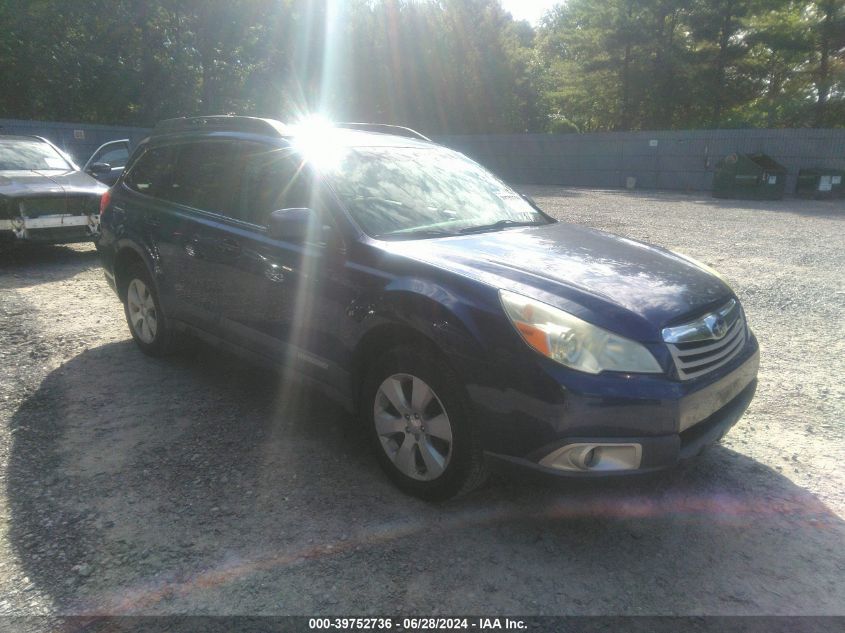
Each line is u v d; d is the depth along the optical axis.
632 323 2.74
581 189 25.84
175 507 3.06
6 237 7.89
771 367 4.97
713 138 24.58
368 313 3.13
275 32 28.20
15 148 9.33
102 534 2.85
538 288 2.86
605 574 2.65
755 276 8.15
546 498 3.20
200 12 25.50
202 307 4.25
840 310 6.55
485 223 3.89
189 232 4.26
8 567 2.62
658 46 30.69
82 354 5.12
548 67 40.72
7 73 22.08
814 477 3.40
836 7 26.42
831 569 2.69
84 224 8.53
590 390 2.58
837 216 15.38
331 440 3.76
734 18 28.41
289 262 3.55
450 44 33.16
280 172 3.82
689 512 3.09
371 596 2.51
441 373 2.87
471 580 2.60
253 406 4.21
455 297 2.86
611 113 34.47
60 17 23.11
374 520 2.99
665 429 2.67
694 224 13.52
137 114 26.09
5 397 4.27
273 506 3.08
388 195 3.70
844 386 4.59
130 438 3.73
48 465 3.42
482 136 31.14
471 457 2.85
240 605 2.45
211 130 4.48
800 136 22.77
